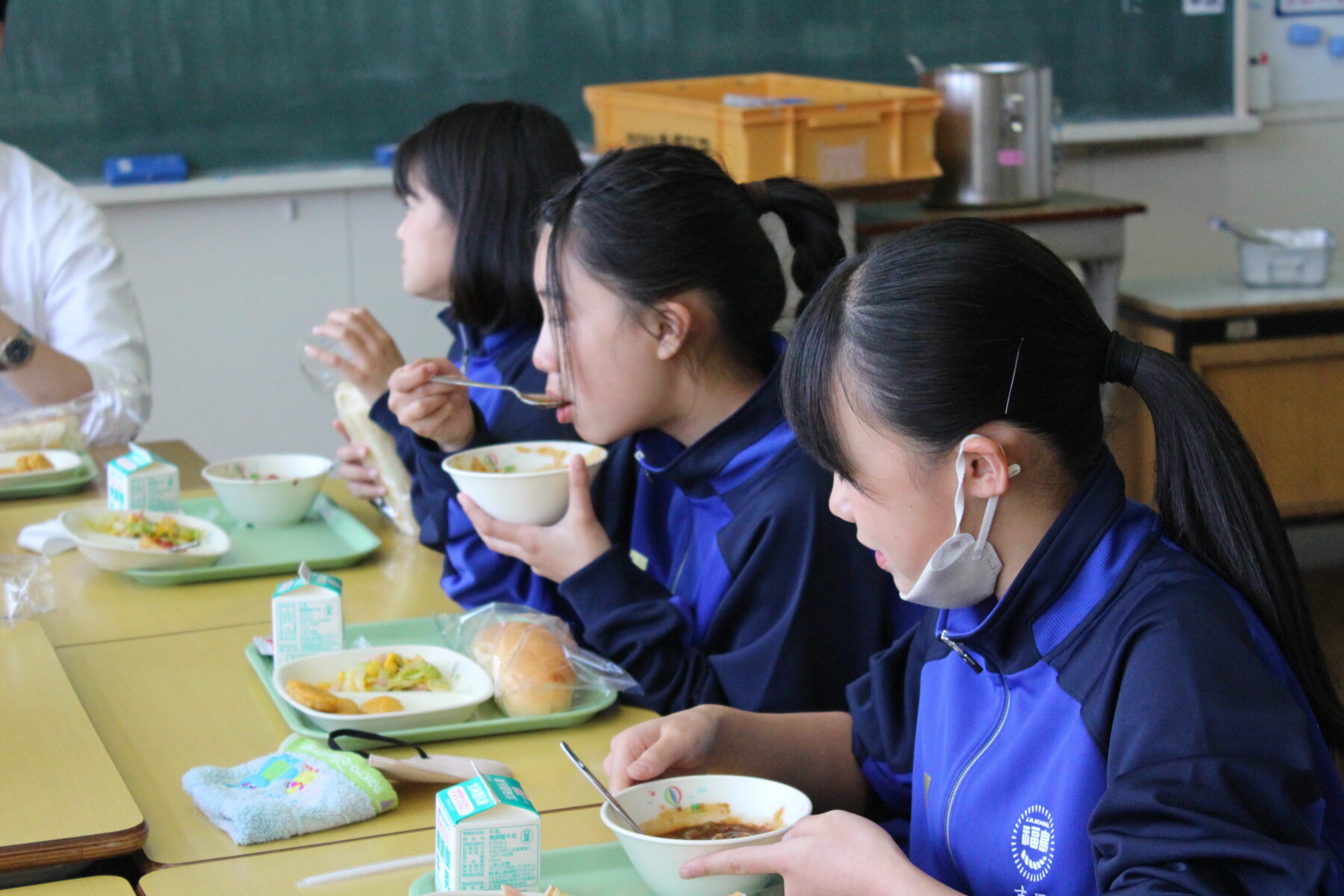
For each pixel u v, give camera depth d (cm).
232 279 367
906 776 113
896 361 84
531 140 180
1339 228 447
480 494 137
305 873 96
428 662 129
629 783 105
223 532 167
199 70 352
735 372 139
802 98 347
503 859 90
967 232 87
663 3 383
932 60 405
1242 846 72
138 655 137
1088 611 87
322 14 358
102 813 100
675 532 151
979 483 86
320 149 367
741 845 91
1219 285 361
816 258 144
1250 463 88
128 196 347
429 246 186
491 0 371
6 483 195
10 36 335
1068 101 418
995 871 91
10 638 136
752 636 132
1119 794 77
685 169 134
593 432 138
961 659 100
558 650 125
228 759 114
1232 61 427
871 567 133
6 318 229
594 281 132
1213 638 81
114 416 232
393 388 166
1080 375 87
